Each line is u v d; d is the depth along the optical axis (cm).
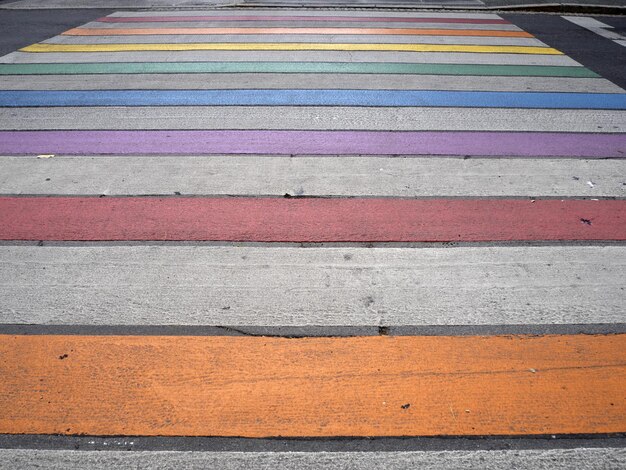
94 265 374
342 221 423
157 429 261
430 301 343
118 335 315
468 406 273
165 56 852
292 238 402
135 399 275
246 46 906
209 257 382
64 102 669
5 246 393
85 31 1018
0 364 295
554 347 309
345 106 655
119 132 585
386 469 245
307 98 679
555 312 334
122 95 691
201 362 297
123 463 246
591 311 335
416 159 525
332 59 834
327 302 341
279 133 581
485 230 413
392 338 314
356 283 358
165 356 301
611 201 455
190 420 265
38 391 279
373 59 838
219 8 1227
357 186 474
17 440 256
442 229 414
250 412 269
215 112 638
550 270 371
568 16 1188
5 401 274
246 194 461
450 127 600
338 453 251
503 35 999
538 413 270
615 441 258
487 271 370
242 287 354
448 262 379
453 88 718
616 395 279
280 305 339
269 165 511
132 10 1218
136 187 473
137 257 382
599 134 586
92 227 416
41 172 498
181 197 457
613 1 1303
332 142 561
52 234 407
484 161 523
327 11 1191
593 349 307
